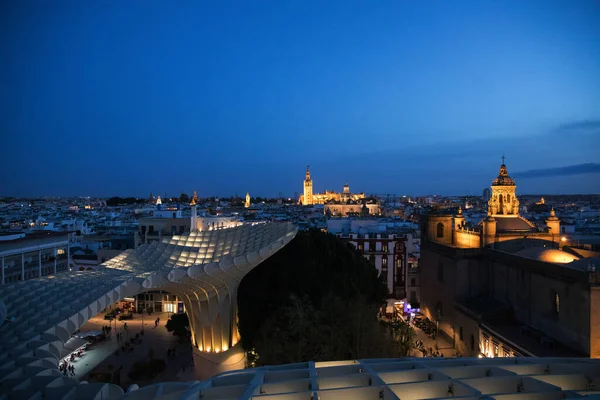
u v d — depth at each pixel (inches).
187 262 2153.1
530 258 1950.1
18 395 735.7
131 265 2101.4
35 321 1183.6
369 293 1967.3
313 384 799.1
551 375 856.3
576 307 1624.0
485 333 2015.3
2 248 2650.1
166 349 2297.0
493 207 2642.7
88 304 1305.4
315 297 1723.7
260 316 1857.8
